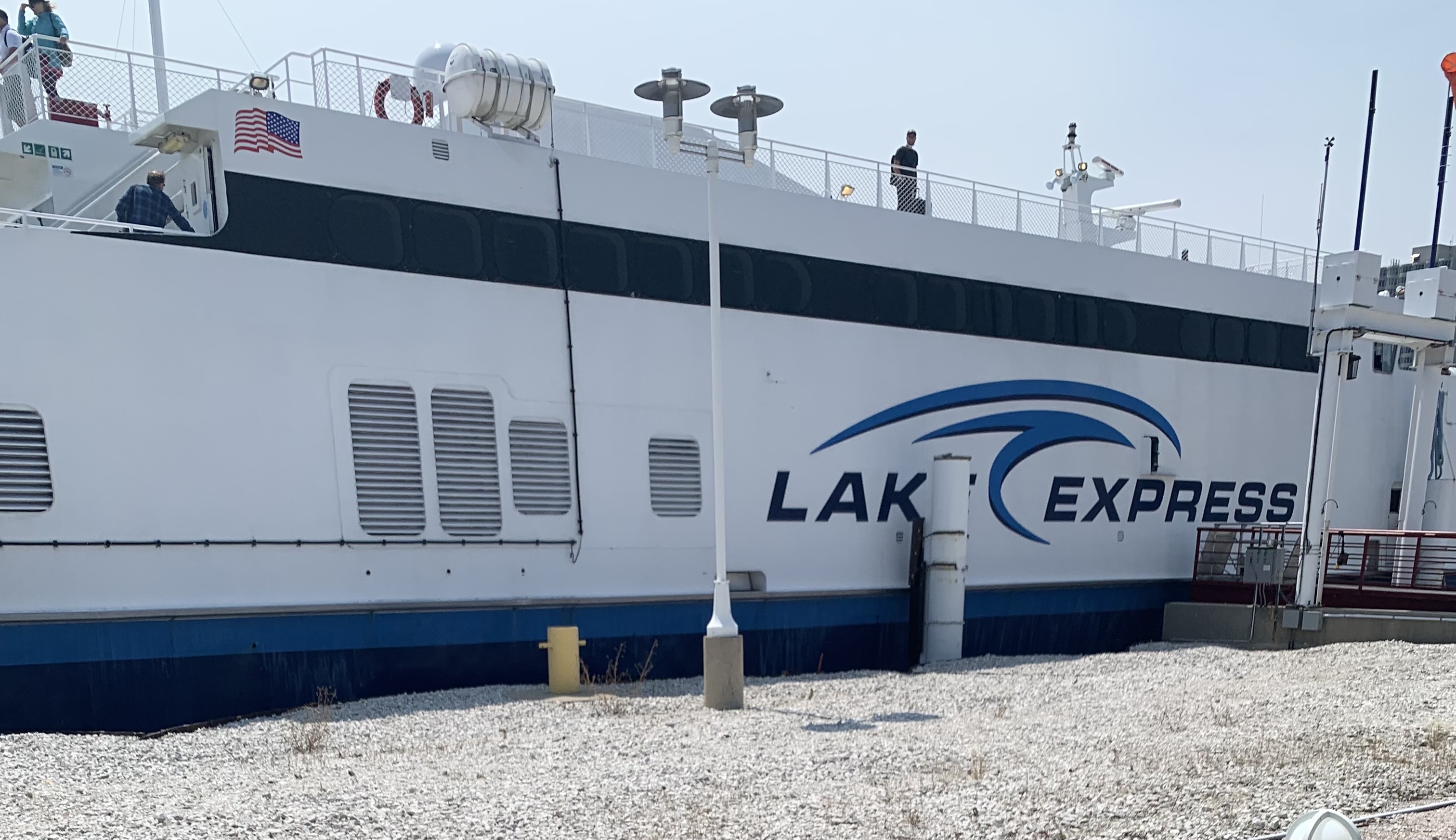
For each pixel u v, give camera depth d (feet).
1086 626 61.16
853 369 52.90
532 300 44.16
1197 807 23.13
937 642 53.11
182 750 30.55
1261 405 69.77
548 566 43.75
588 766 28.09
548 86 45.06
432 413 41.63
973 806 23.39
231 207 38.19
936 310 55.98
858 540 53.01
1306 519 55.77
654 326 47.21
